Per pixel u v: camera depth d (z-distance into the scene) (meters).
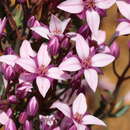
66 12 0.33
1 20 0.33
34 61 0.31
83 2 0.32
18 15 0.34
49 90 0.32
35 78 0.31
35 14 0.33
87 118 0.32
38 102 0.32
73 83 0.32
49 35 0.31
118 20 0.34
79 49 0.32
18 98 0.31
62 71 0.31
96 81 0.31
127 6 0.33
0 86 0.33
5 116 0.31
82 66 0.32
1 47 0.33
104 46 0.33
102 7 0.32
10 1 0.34
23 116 0.31
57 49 0.31
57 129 0.31
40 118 0.33
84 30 0.32
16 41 0.33
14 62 0.31
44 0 0.32
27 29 0.33
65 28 0.32
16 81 0.31
